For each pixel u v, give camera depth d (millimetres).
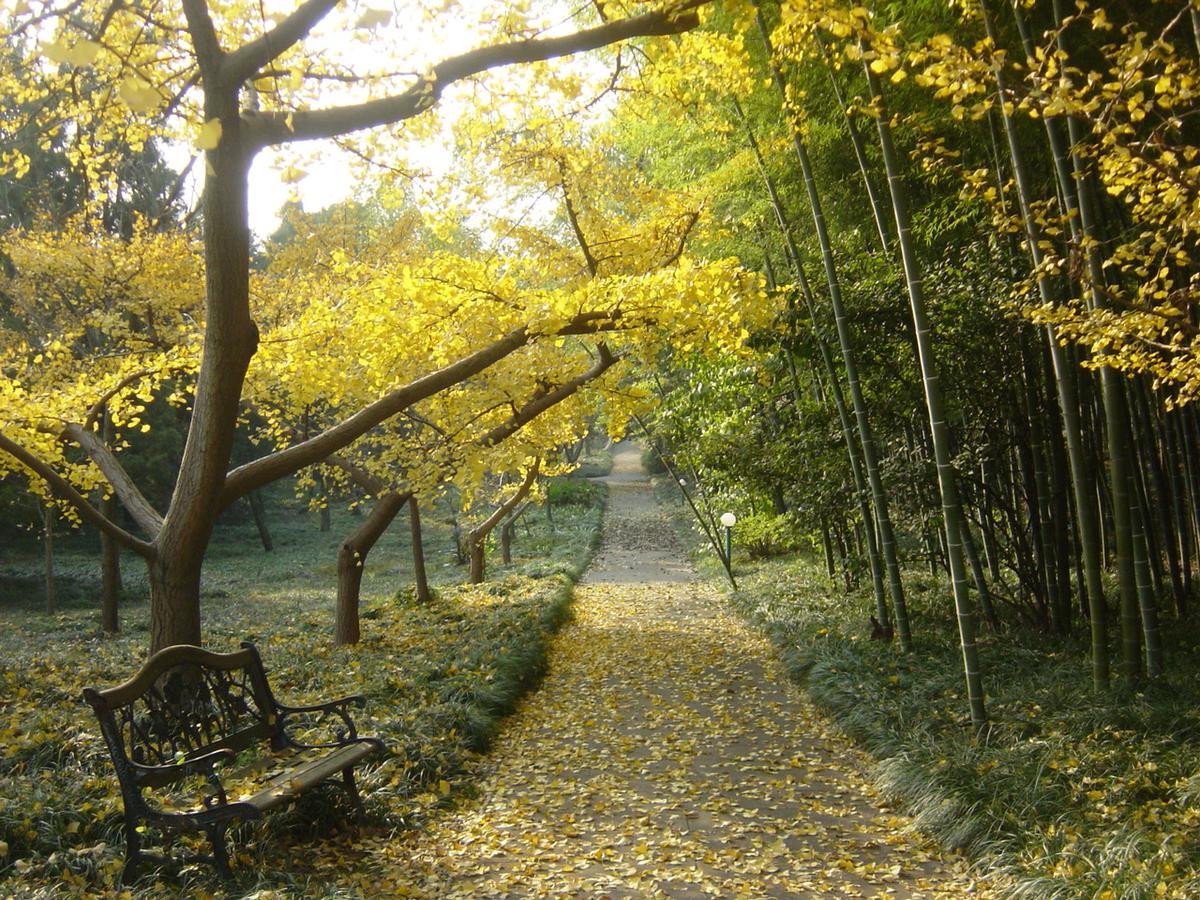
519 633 9570
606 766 5594
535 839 4262
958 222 7273
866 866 3904
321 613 14570
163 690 4109
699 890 3691
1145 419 7379
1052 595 7359
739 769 5465
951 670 6664
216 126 2533
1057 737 4715
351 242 13086
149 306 10703
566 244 9336
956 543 5406
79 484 7250
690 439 12258
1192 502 7305
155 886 3354
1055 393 7055
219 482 5629
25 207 13266
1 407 6477
